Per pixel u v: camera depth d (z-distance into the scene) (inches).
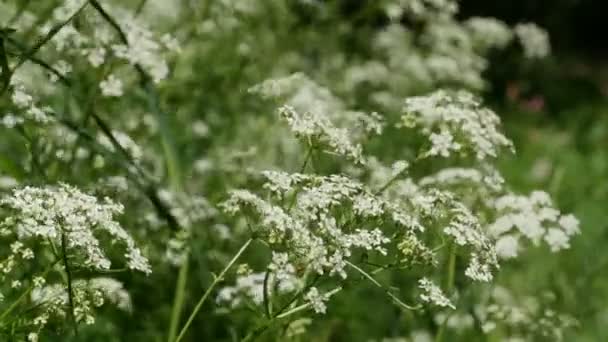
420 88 329.4
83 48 204.4
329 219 158.2
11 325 158.9
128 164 191.8
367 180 196.4
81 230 150.4
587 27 1056.8
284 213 157.2
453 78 331.3
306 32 322.7
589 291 277.0
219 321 223.9
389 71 331.0
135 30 209.9
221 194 220.1
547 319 226.7
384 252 157.8
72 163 200.2
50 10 214.5
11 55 175.6
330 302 239.6
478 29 337.7
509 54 725.3
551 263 274.8
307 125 171.2
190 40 269.9
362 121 199.9
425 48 348.2
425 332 229.8
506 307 222.1
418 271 230.1
